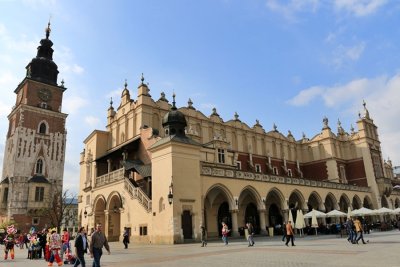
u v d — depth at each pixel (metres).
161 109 44.44
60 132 64.38
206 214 39.00
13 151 59.50
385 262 12.45
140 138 40.59
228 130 52.16
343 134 65.69
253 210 44.09
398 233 33.97
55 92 66.12
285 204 41.53
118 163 44.81
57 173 61.81
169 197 29.22
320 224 42.41
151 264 14.67
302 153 65.19
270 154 57.69
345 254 15.83
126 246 26.53
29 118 61.22
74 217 81.38
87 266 15.14
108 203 39.97
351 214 39.25
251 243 23.81
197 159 32.53
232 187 35.75
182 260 15.84
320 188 48.09
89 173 47.94
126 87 47.62
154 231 30.67
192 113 47.91
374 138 64.50
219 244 26.41
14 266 16.55
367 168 60.84
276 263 13.41
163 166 31.20
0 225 54.41
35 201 57.12
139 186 37.59
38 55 67.94
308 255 15.96
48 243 19.73
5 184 57.81
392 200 63.56
